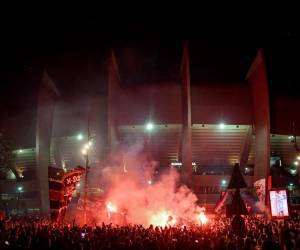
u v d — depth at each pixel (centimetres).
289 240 1359
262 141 6084
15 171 6888
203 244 1602
